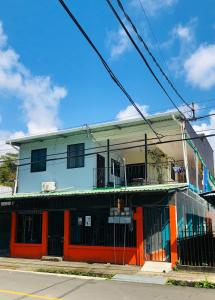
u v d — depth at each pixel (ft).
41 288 35.01
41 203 59.72
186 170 62.95
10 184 124.88
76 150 71.10
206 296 32.04
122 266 49.06
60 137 72.84
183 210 56.03
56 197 57.16
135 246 51.60
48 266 50.75
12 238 61.87
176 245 47.11
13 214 62.69
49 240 59.98
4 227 69.77
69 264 51.80
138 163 80.48
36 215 64.28
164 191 48.67
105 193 51.42
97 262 52.90
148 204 50.52
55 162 72.74
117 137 67.21
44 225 59.11
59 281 39.24
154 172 78.07
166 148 75.41
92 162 69.00
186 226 55.36
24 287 35.53
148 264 47.83
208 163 94.58
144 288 35.63
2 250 68.18
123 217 50.65
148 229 51.49
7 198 60.59
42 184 70.74
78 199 56.24
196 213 70.08
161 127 63.46
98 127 67.62
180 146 73.05
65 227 56.59
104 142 70.90
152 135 65.98
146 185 60.70
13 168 129.70
